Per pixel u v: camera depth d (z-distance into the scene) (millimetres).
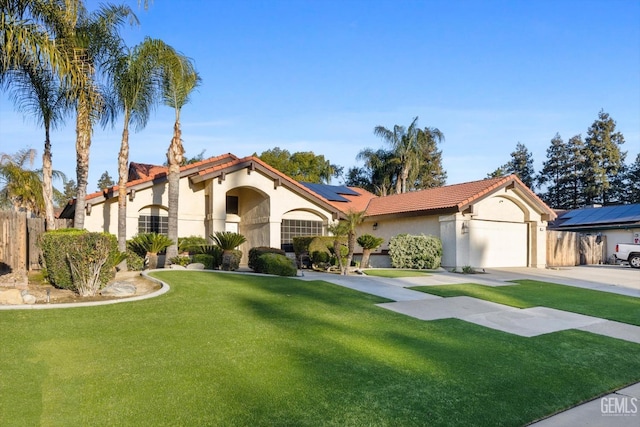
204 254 17156
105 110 15664
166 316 8430
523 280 17797
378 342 7555
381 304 11102
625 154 61844
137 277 13016
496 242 23547
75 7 11781
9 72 12461
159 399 4887
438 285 14984
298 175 47812
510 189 23625
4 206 23906
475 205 21984
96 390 5070
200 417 4504
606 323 10094
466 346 7645
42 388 5074
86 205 18000
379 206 27781
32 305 8562
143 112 16688
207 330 7672
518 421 4906
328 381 5645
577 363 7066
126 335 7148
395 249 22516
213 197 20062
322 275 16984
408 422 4672
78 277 10227
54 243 10977
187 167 20250
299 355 6594
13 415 4426
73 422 4336
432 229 23062
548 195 67875
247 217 23531
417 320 9492
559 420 5051
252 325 8172
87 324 7629
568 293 14523
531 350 7629
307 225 23781
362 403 5055
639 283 17891
